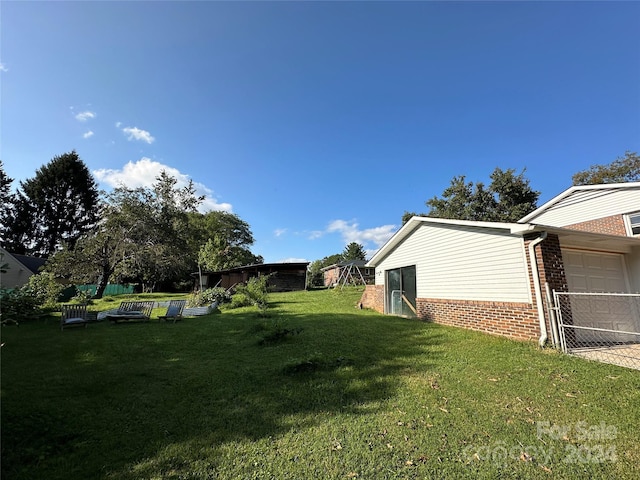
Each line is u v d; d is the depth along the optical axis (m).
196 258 36.22
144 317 11.76
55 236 37.69
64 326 10.36
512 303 7.33
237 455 2.87
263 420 3.58
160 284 37.94
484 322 8.09
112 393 4.40
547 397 3.99
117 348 7.19
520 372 4.91
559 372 4.84
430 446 2.98
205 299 17.30
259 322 9.89
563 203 11.72
